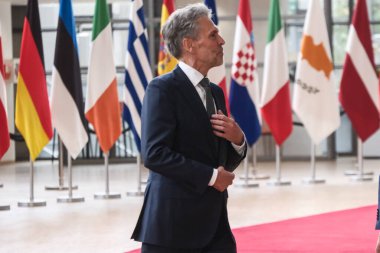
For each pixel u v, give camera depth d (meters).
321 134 14.10
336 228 8.90
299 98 14.00
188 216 3.93
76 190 13.82
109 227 9.36
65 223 9.77
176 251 3.94
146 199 4.04
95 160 20.64
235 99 13.60
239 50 13.60
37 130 11.73
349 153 21.67
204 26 4.05
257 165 19.22
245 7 13.66
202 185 3.88
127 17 20.91
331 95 14.08
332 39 20.91
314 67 13.98
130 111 12.75
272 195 12.45
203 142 3.99
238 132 4.05
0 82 11.63
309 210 10.53
